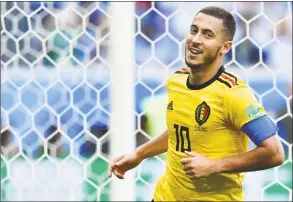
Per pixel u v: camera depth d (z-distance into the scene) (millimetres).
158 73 15008
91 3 14742
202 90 8156
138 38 15031
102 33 14859
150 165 15086
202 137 8219
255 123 7848
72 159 15359
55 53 15234
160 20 15055
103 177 14992
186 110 8281
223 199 8523
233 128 8164
